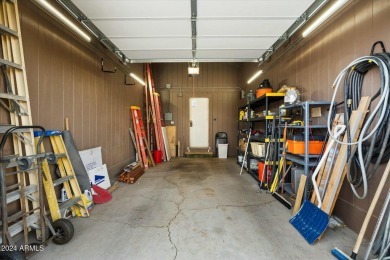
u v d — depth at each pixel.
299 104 2.62
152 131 6.41
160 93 7.38
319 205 2.09
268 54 3.78
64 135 2.53
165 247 1.85
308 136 2.42
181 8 2.27
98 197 2.88
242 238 2.00
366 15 2.01
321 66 2.75
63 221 1.90
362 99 1.94
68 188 2.44
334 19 2.48
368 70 1.98
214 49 3.55
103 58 3.72
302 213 2.25
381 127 1.70
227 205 2.81
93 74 3.36
